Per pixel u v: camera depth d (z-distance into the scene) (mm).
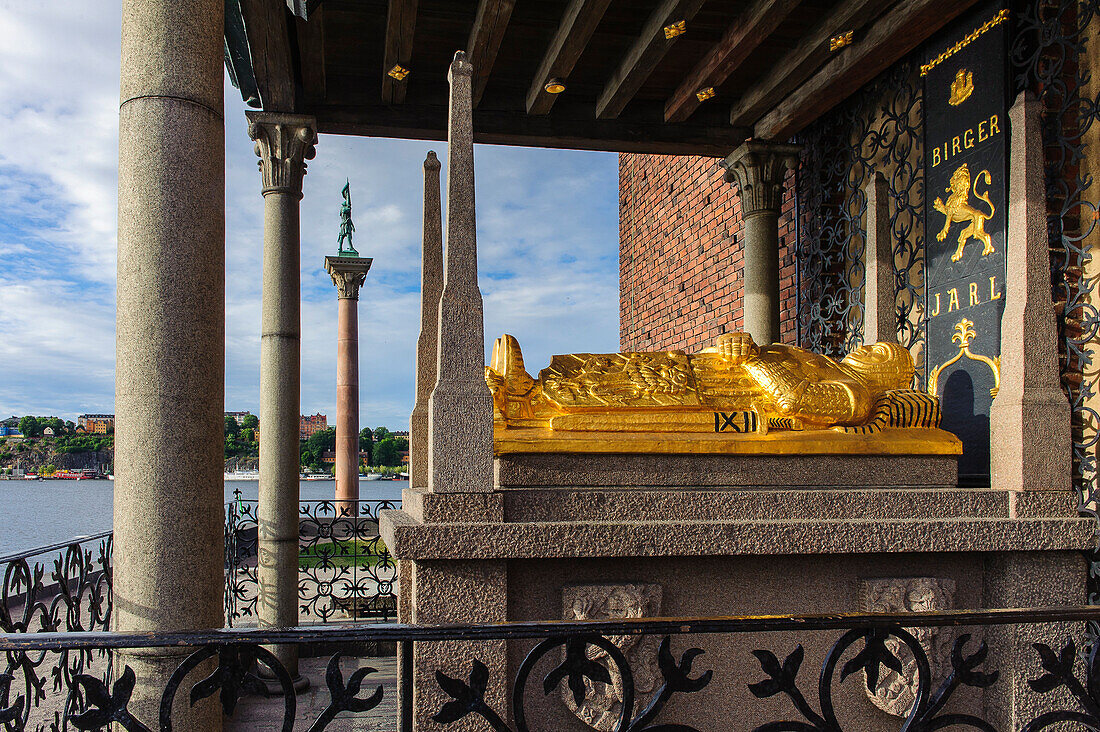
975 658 1912
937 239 4258
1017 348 2793
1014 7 3807
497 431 2689
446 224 2514
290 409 5039
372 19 4504
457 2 4320
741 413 2830
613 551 2422
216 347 2537
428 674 2344
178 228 2451
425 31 4625
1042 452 2744
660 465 2730
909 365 3289
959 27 4117
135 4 2523
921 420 3039
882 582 2627
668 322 7824
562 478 2674
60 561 3648
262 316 5113
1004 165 3785
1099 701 1920
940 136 4246
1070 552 2709
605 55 4891
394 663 5609
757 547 2506
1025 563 2676
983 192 3916
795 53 4551
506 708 2367
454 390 2445
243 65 4805
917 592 2629
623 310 9281
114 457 2457
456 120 2539
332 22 4535
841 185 5254
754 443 2770
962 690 2682
